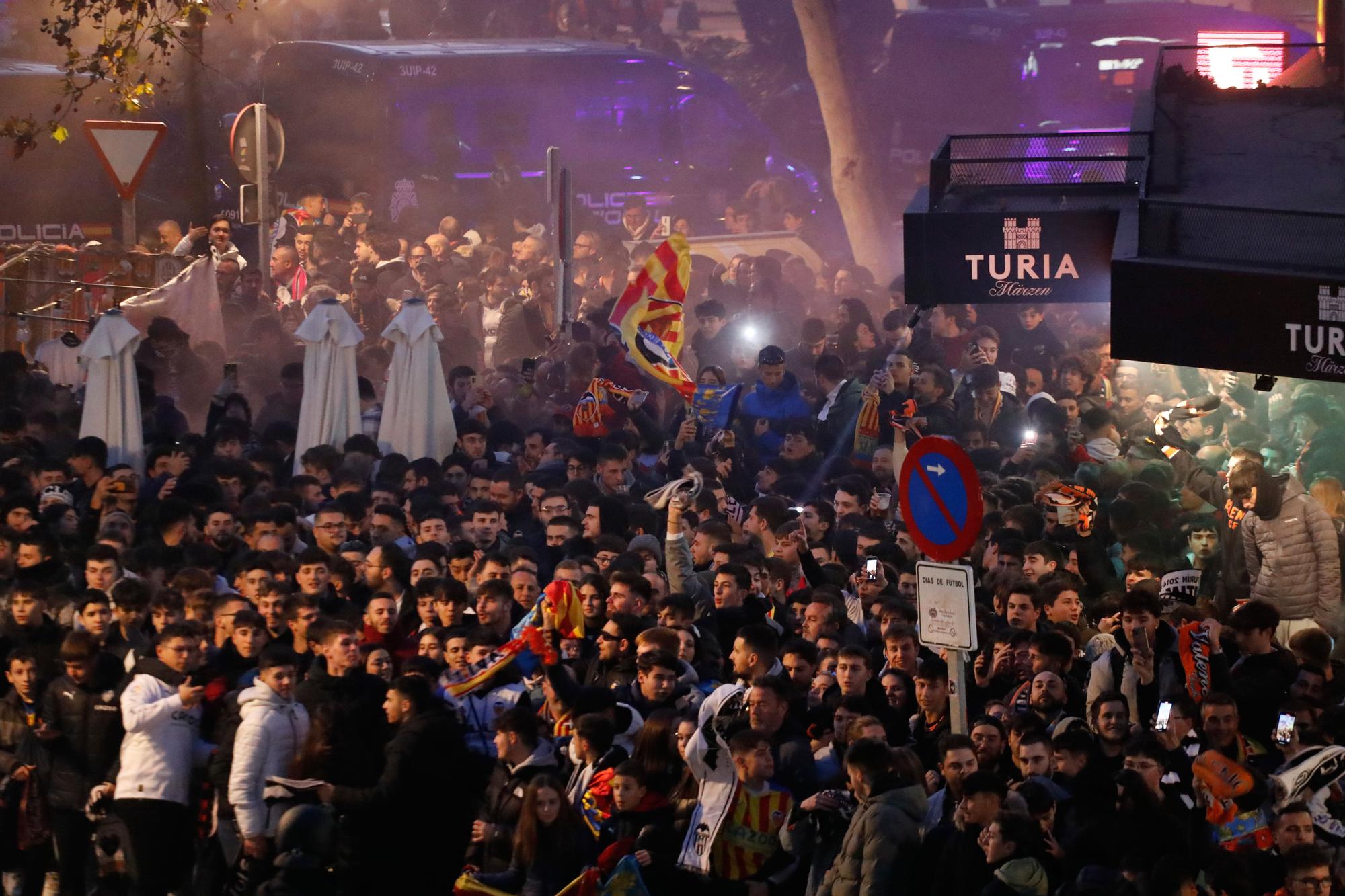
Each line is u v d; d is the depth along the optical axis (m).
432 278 28.55
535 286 27.45
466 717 12.16
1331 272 11.54
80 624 13.23
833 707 11.78
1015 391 20.25
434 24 43.47
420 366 19.30
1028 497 16.22
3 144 33.28
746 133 38.00
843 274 29.98
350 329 19.30
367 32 41.81
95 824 12.30
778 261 28.94
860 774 10.23
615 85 37.09
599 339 24.14
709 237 31.69
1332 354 11.39
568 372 22.83
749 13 49.69
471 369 21.77
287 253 29.47
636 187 37.31
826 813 10.57
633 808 10.98
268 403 21.14
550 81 36.59
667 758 11.20
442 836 11.16
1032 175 15.20
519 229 33.25
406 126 35.94
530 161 36.59
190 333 23.61
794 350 23.92
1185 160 15.96
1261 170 15.36
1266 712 11.84
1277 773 10.60
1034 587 13.12
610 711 11.53
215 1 27.75
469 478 18.52
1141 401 18.98
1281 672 11.98
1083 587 14.66
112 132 22.97
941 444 11.07
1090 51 41.00
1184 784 11.33
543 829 10.73
